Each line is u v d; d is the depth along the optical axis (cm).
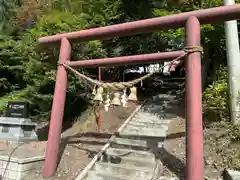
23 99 748
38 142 602
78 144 597
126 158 511
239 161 412
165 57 440
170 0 830
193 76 389
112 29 476
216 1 697
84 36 509
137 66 1156
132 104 898
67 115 821
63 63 518
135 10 928
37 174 484
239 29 674
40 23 747
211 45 761
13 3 945
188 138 377
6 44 815
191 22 409
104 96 478
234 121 516
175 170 444
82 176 459
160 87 1162
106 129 688
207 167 428
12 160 481
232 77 536
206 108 581
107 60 490
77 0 820
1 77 903
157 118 744
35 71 711
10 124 620
